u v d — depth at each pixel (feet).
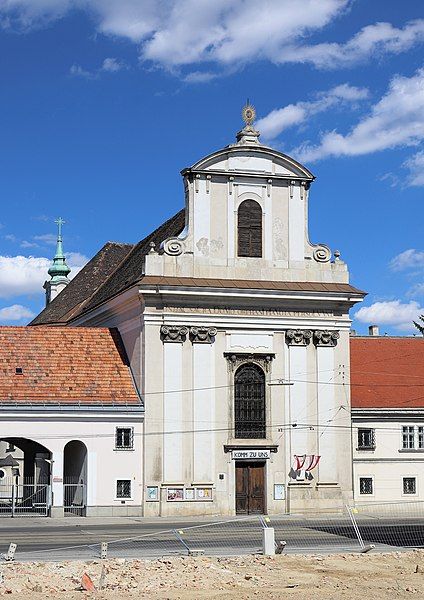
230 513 192.24
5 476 275.80
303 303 201.46
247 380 198.39
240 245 200.95
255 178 202.59
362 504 203.31
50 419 187.11
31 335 202.59
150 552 123.13
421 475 208.74
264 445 196.03
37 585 95.71
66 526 170.81
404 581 101.81
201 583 99.50
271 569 108.47
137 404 191.62
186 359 194.08
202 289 193.98
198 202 199.31
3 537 145.69
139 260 226.99
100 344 205.36
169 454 191.11
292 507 196.24
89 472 187.32
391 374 220.64
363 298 203.72
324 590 95.50
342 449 200.75
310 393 200.44
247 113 207.62
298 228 204.85
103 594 92.94
